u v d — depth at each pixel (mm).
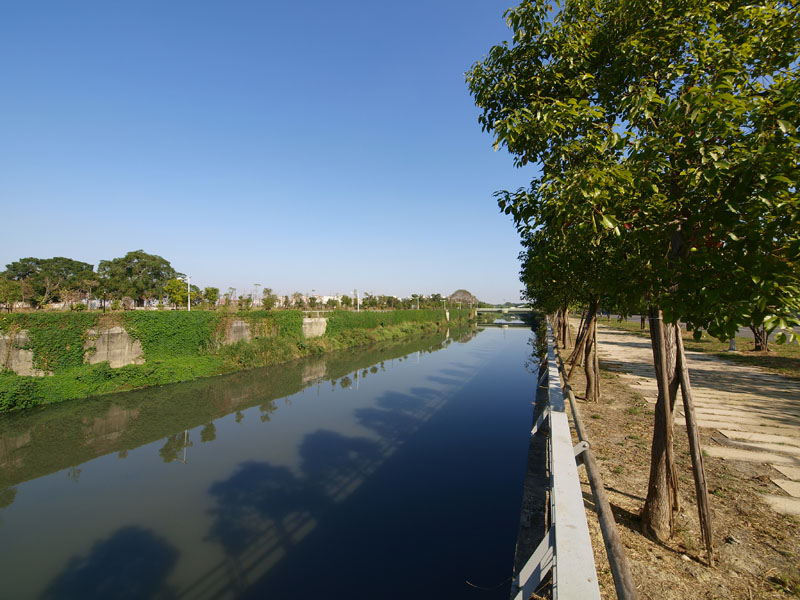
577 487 2117
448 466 8305
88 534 6203
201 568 5387
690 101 2188
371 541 5832
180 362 17047
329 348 27359
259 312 22625
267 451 9453
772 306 1767
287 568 5312
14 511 6895
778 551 3205
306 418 12000
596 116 3043
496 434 10148
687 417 3238
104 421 11508
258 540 5977
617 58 3461
